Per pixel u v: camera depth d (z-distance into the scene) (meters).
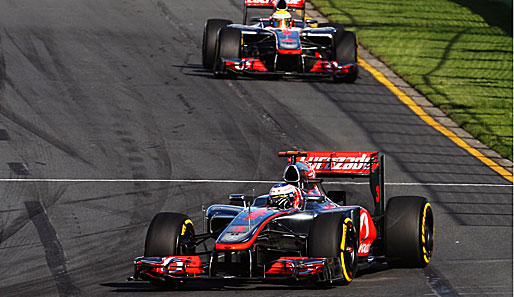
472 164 62.94
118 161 58.47
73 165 57.22
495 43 101.62
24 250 40.97
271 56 76.81
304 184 36.88
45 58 84.25
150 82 78.50
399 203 37.34
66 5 108.44
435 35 103.56
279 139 65.00
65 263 38.84
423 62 91.94
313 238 32.06
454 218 49.09
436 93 80.81
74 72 80.31
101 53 87.62
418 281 34.78
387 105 76.62
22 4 106.94
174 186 53.53
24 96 72.31
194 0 117.25
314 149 63.16
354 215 34.84
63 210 48.12
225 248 31.56
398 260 36.91
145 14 107.00
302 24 78.56
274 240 34.66
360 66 89.31
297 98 75.88
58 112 68.81
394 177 58.22
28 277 36.56
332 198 39.12
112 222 46.06
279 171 57.81
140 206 49.28
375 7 115.56
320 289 32.97
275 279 31.23
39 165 56.97
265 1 79.94
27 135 63.00
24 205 48.88
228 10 113.25
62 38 92.31
